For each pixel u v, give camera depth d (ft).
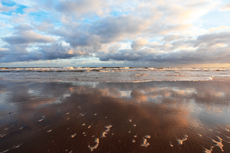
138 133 11.07
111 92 26.66
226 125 12.36
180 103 19.34
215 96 23.35
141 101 20.45
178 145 9.39
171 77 57.67
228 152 8.56
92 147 9.20
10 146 9.29
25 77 57.36
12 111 16.20
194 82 40.57
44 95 24.22
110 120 13.69
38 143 9.66
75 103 19.48
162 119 13.84
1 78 53.11
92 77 57.36
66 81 43.47
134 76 62.59
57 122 13.19
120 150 8.87
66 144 9.54
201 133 10.96
